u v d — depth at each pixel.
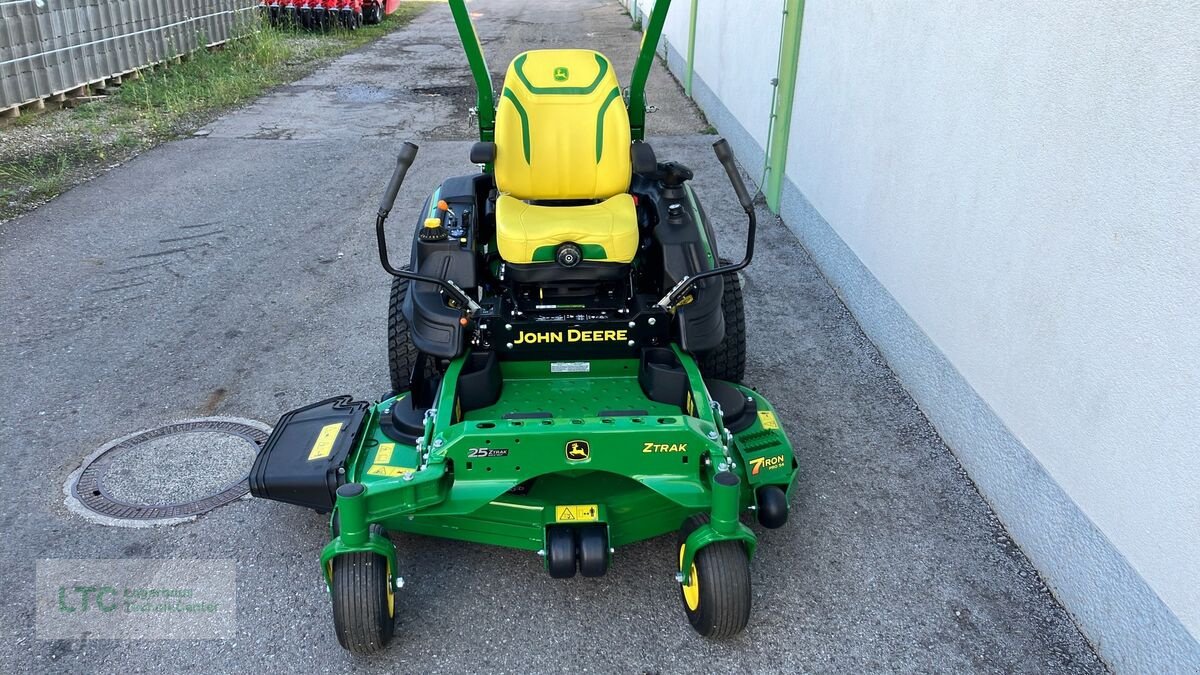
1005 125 3.64
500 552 3.56
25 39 9.79
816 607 3.28
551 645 3.11
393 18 20.62
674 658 3.05
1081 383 3.12
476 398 3.57
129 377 4.81
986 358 3.84
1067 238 3.20
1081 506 3.13
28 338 5.20
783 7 6.99
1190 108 2.55
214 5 14.73
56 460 4.09
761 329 5.41
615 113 3.92
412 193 7.84
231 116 10.56
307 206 7.50
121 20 11.73
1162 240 2.68
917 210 4.56
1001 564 3.50
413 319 3.70
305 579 3.40
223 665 3.02
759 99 7.93
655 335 3.73
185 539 3.60
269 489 3.29
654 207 4.16
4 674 2.96
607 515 3.08
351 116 10.66
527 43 16.72
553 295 3.79
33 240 6.65
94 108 10.52
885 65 4.98
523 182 3.92
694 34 11.43
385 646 3.02
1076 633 3.16
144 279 6.03
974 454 3.96
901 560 3.52
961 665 3.03
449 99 11.72
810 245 6.51
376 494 2.83
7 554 3.50
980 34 3.86
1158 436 2.71
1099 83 3.00
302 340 5.23
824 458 4.16
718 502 2.83
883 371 4.95
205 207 7.43
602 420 3.06
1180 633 2.61
